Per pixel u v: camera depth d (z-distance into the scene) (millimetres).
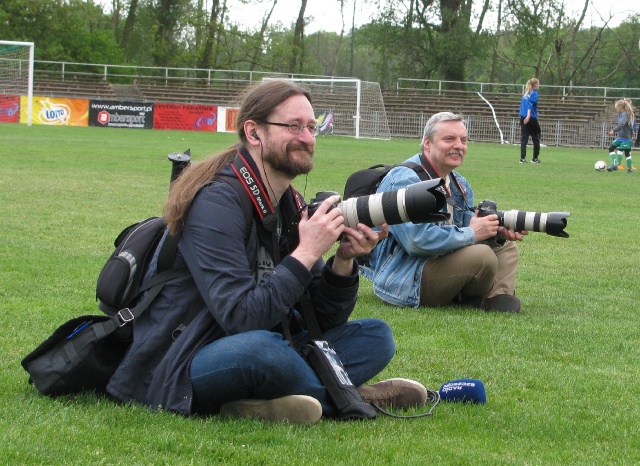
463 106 45062
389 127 44750
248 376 3629
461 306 6922
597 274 8766
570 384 4844
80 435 3494
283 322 3877
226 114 41562
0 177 14977
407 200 3605
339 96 42094
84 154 21484
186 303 3730
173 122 41500
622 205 15250
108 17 67438
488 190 16828
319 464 3312
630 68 63656
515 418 4148
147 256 3789
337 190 15617
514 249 7004
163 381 3736
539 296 7574
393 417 3992
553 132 42625
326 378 3855
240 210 3699
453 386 4375
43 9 55406
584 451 3734
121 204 12156
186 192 3695
